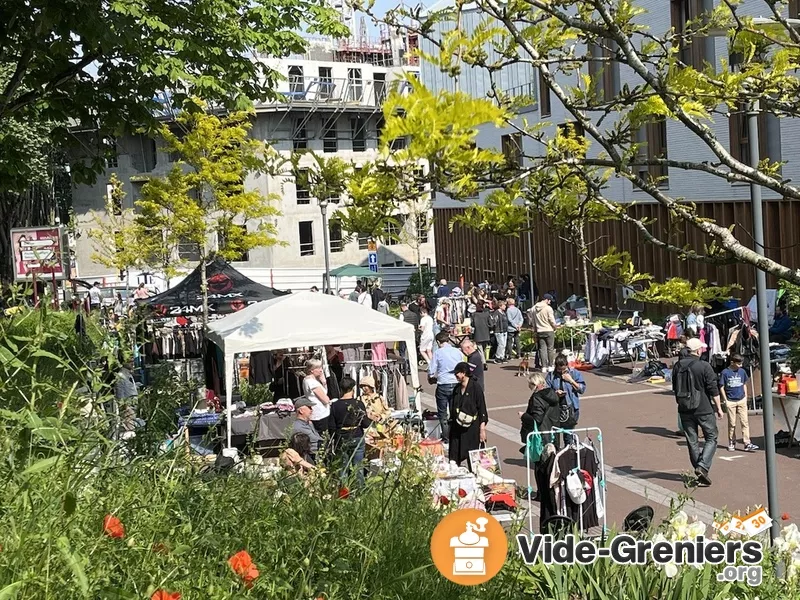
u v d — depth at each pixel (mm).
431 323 25688
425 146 2951
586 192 5770
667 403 19906
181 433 6723
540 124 5754
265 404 15820
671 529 7445
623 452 15742
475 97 2930
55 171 39875
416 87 2945
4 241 36906
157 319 26375
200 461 7195
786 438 15547
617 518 12125
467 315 34625
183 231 29453
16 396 4816
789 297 17203
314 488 6906
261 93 15383
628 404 20156
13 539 3812
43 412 4754
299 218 59344
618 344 25234
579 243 5902
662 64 5211
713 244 5371
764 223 26000
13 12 12406
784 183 4996
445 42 3641
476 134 3127
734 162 5004
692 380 13406
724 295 5664
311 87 50219
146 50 13391
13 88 13289
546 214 5766
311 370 15281
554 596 6633
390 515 6605
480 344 28234
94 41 12250
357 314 15680
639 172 5719
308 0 15273
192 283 27344
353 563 5805
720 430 16625
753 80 5371
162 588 4035
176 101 14664
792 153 24000
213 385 19984
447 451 15508
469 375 13875
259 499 6773
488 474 10891
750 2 16547
